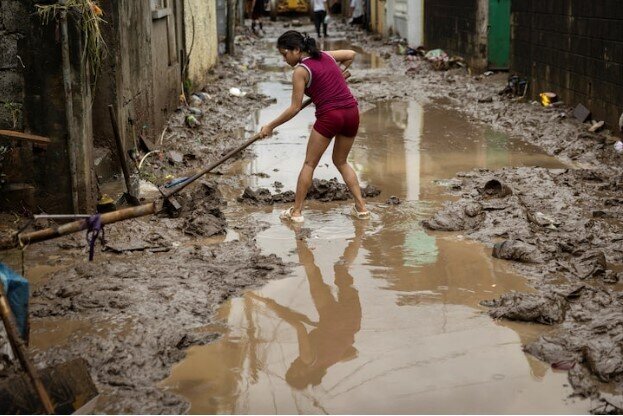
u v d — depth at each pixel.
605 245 6.63
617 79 10.60
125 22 8.99
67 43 7.16
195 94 14.34
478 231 7.07
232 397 4.34
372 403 4.25
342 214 7.75
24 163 7.36
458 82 16.95
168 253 6.57
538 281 5.90
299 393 4.38
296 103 7.27
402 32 26.06
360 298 5.66
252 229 7.26
